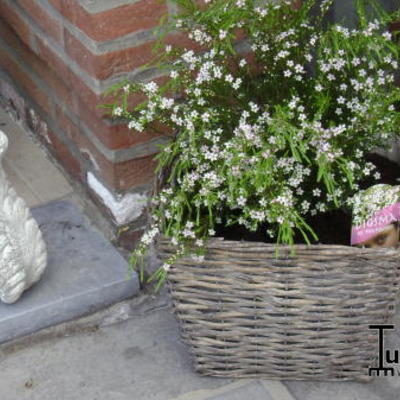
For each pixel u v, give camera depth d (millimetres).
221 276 2002
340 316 2037
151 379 2264
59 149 2936
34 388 2254
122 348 2357
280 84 2135
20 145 3090
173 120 2035
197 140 2057
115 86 2182
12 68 3064
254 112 2096
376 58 2361
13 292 2330
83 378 2277
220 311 2072
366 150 2117
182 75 2385
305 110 2096
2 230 2219
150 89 2053
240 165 1911
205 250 1949
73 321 2443
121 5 2268
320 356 2137
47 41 2605
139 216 2641
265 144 1883
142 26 2324
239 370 2221
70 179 2906
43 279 2473
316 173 2086
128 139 2477
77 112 2637
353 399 2182
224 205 2141
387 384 2219
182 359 2316
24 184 2908
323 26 2746
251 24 2111
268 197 1931
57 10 2441
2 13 2883
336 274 1956
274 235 2119
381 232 1968
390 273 1972
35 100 2971
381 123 1992
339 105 2098
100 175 2637
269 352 2139
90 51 2328
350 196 2109
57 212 2758
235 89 2098
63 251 2578
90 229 2680
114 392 2234
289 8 2129
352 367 2182
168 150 2051
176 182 2234
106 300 2475
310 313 2023
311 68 2650
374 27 2035
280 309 2021
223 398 2197
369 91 2010
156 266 2566
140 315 2457
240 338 2115
